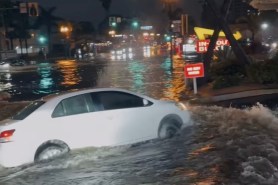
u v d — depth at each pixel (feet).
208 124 41.27
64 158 32.27
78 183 26.76
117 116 34.50
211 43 74.33
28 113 32.94
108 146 33.96
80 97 33.99
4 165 31.17
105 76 122.31
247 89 61.77
